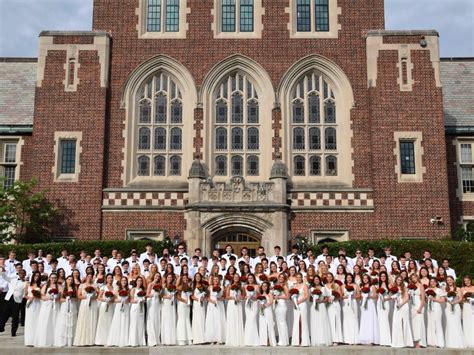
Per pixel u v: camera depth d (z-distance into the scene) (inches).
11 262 709.9
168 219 1015.6
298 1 1109.7
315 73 1082.1
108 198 1018.7
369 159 1035.3
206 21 1090.7
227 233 993.5
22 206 976.3
